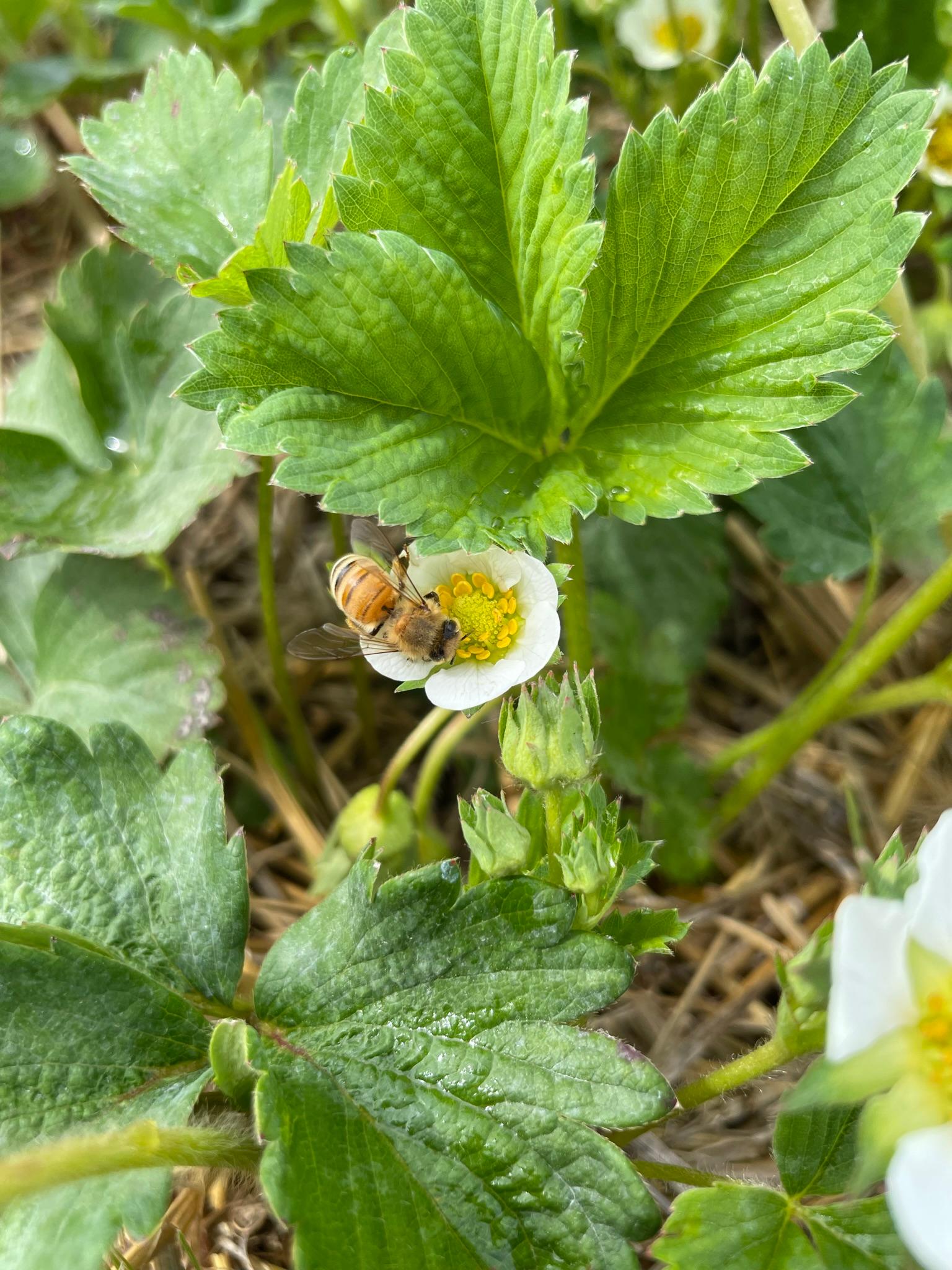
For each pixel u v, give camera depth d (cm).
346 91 14
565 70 11
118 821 12
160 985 11
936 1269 7
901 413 15
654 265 12
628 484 12
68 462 16
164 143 15
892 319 16
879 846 18
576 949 11
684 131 12
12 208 26
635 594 18
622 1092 10
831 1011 8
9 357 24
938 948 8
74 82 22
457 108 12
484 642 12
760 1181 14
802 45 15
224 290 12
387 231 11
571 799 11
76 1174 9
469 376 12
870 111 11
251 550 22
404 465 12
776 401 12
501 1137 10
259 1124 10
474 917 11
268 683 20
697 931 17
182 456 15
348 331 11
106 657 16
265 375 11
